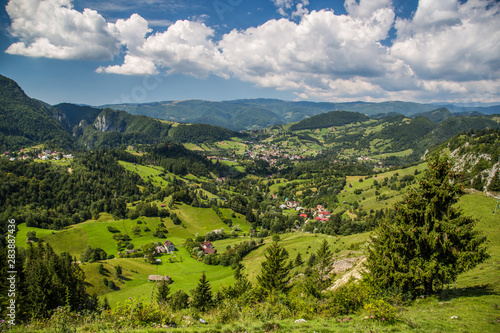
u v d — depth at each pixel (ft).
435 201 69.05
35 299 89.56
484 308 54.34
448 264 67.10
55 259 131.03
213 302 104.42
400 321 50.75
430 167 73.61
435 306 60.95
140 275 251.19
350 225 361.30
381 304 54.03
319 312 64.13
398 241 73.10
